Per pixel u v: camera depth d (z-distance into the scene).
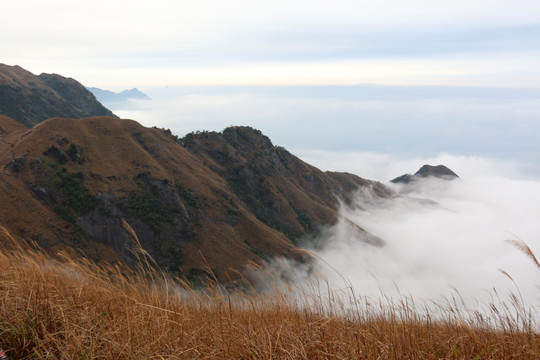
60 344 3.70
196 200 140.88
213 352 3.88
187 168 160.38
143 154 148.62
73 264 5.24
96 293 4.96
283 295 5.17
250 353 3.87
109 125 157.88
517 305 5.00
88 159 137.88
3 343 3.79
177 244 124.56
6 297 4.29
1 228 5.33
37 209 115.25
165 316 4.34
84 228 118.06
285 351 3.76
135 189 134.50
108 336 3.85
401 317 5.14
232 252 127.31
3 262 5.17
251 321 4.68
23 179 121.75
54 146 135.12
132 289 5.08
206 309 4.95
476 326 5.19
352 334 4.35
